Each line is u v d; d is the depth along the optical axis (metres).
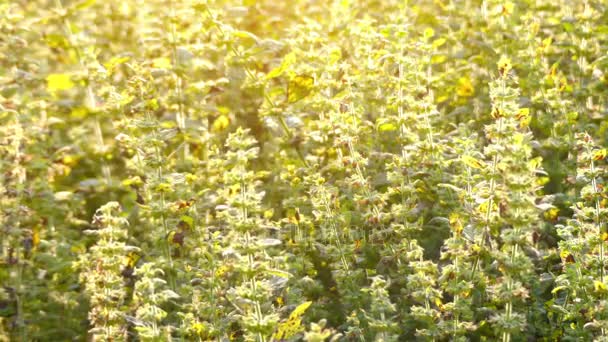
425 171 10.80
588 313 8.88
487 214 8.95
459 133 12.41
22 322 11.00
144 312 8.05
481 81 14.66
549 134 12.64
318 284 10.34
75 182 13.75
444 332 8.97
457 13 16.02
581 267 9.09
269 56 15.76
